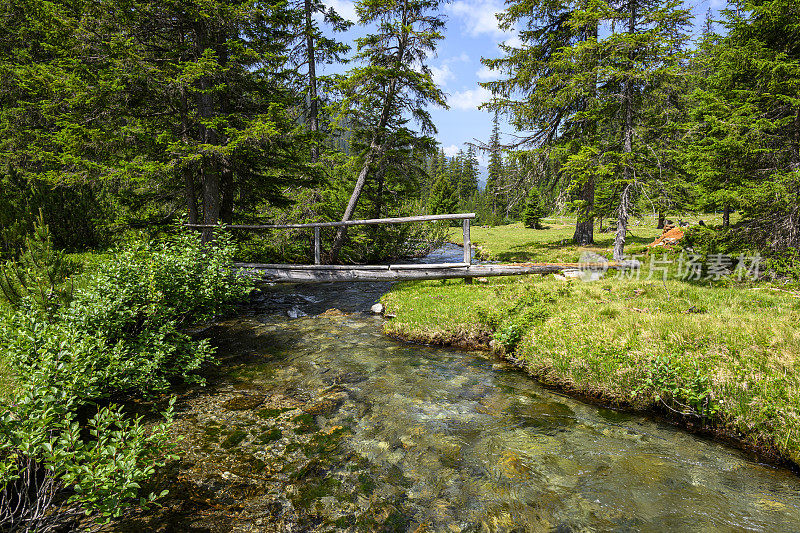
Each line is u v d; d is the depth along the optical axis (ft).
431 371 23.94
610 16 41.81
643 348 20.22
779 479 13.19
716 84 45.85
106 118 38.32
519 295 33.06
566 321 26.37
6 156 68.49
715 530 10.86
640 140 43.45
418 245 74.02
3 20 76.23
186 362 23.20
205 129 40.40
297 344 29.19
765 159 39.09
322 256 58.39
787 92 38.50
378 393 20.67
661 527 11.05
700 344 19.72
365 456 14.88
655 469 13.89
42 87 44.06
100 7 35.12
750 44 40.16
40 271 21.58
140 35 38.40
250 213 52.44
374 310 38.47
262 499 12.38
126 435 11.15
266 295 46.39
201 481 13.15
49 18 35.81
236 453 14.90
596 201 48.93
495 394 20.66
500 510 11.94
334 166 62.59
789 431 13.96
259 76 42.96
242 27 39.50
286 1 41.60
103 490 9.66
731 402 16.01
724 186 40.22
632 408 18.89
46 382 11.93
